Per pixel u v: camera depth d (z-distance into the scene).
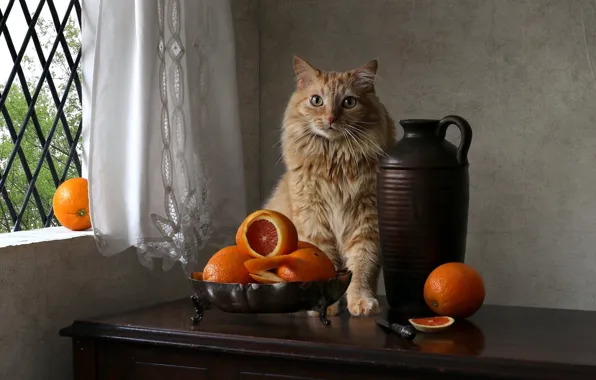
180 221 1.58
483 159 2.08
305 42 2.22
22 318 1.38
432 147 1.43
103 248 1.50
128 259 1.68
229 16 1.84
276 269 1.31
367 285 1.57
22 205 1.64
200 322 1.37
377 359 1.15
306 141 1.62
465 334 1.27
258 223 1.36
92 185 1.48
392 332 1.28
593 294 2.02
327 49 2.20
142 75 1.52
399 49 2.13
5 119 1.59
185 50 1.69
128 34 1.53
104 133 1.50
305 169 1.62
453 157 1.42
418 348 1.17
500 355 1.12
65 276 1.49
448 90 2.10
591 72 1.98
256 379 1.25
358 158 1.59
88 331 1.35
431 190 1.41
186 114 1.69
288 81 2.24
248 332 1.28
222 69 1.82
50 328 1.45
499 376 1.09
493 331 1.30
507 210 2.08
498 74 2.06
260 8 2.26
